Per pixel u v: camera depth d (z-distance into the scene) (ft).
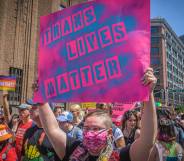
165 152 13.28
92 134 7.91
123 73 8.71
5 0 66.03
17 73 69.72
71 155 8.43
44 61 10.36
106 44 9.18
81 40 9.71
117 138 15.40
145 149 7.70
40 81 10.29
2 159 13.61
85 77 9.43
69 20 10.05
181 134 21.38
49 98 9.95
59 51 10.09
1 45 64.64
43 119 9.40
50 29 10.44
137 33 8.68
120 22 9.00
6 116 25.40
